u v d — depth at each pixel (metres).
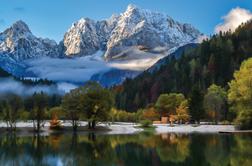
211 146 65.75
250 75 107.12
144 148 65.62
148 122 148.12
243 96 107.44
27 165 48.44
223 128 130.88
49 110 155.62
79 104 129.88
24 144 77.00
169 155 55.47
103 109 131.88
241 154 54.28
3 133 119.62
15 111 126.31
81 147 69.62
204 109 176.12
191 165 45.91
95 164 48.25
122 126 151.00
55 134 114.12
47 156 56.91
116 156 55.56
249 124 112.00
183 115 176.75
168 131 127.31
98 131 128.88
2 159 53.97
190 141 77.12
